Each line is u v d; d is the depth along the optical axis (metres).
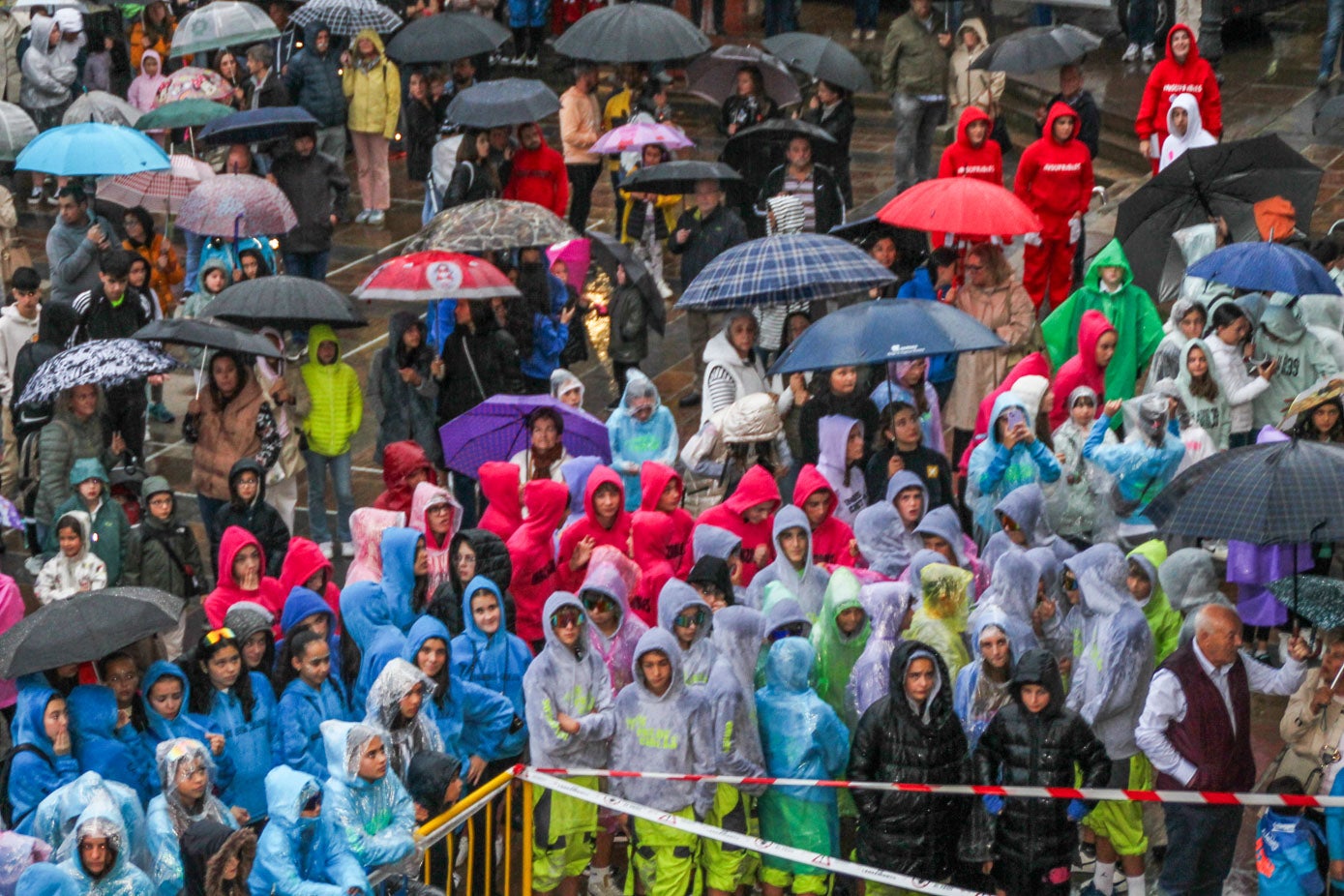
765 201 57.84
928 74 69.44
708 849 31.23
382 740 27.81
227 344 43.06
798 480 37.72
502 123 61.44
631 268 53.53
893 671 29.67
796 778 30.81
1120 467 40.25
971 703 31.64
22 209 76.81
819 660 33.34
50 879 26.05
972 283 49.00
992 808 29.98
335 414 47.41
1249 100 78.62
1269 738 37.97
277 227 55.91
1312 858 29.66
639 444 43.47
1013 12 92.75
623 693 31.06
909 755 29.67
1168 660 30.52
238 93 74.56
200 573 42.03
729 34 95.06
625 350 53.91
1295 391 44.62
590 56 66.25
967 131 57.22
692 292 44.03
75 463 43.00
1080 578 32.59
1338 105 59.56
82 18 77.12
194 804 28.52
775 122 57.41
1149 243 51.12
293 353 60.69
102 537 40.03
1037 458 39.59
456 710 32.06
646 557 37.19
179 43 71.25
